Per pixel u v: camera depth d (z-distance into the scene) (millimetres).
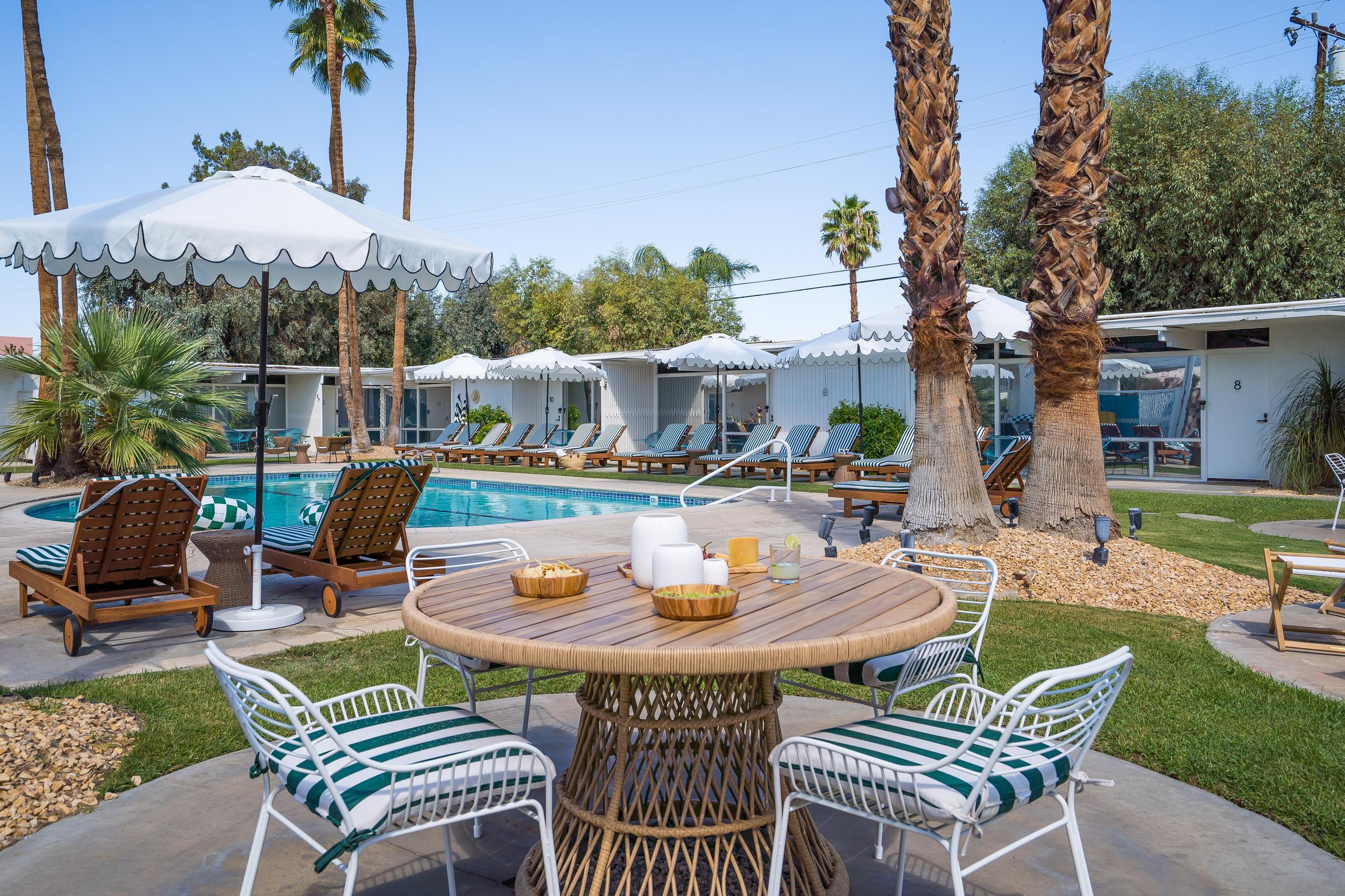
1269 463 14641
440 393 31406
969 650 3533
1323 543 9102
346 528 6328
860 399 16766
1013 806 2188
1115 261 22172
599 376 22578
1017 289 24516
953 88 7742
